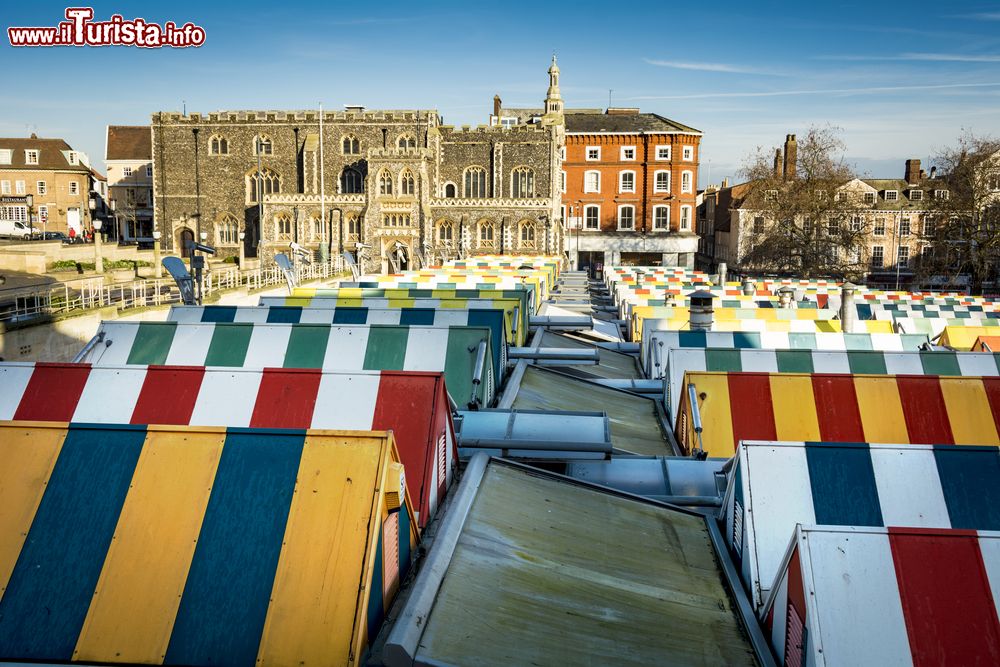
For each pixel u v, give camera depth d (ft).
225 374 41.06
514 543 30.60
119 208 384.47
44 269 160.97
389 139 317.01
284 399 39.14
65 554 24.93
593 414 46.65
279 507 25.16
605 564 30.94
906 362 60.34
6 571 24.71
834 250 319.68
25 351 86.69
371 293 103.09
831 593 22.63
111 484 26.12
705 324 86.94
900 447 32.73
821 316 98.84
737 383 50.37
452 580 26.81
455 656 23.24
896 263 362.94
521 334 89.30
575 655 24.61
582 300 177.78
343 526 24.61
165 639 23.32
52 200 365.61
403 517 27.73
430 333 57.82
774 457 32.63
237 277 175.42
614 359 94.58
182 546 24.80
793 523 30.96
